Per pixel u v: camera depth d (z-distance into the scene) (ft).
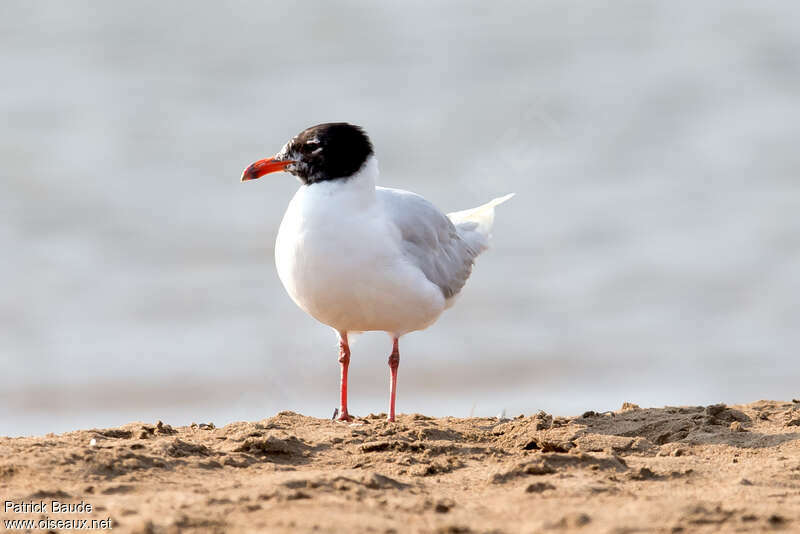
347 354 31.58
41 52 92.94
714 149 78.74
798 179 73.61
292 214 29.19
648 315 57.41
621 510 19.62
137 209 70.74
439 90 88.33
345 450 25.25
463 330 55.47
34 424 45.80
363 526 18.44
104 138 79.36
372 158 29.27
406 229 29.99
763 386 48.19
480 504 20.51
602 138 80.94
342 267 28.55
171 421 46.09
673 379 49.73
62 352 53.88
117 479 21.49
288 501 19.93
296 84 89.76
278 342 54.75
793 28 98.94
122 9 101.81
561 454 24.11
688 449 25.98
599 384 49.21
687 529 18.45
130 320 57.67
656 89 87.97
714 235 66.90
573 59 94.22
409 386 49.49
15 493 20.16
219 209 71.56
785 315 57.00
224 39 97.50
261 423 27.91
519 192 73.10
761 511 19.48
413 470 23.38
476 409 44.98
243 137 80.94
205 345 54.75
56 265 63.77
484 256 64.80
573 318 57.21
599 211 70.44
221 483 21.61
